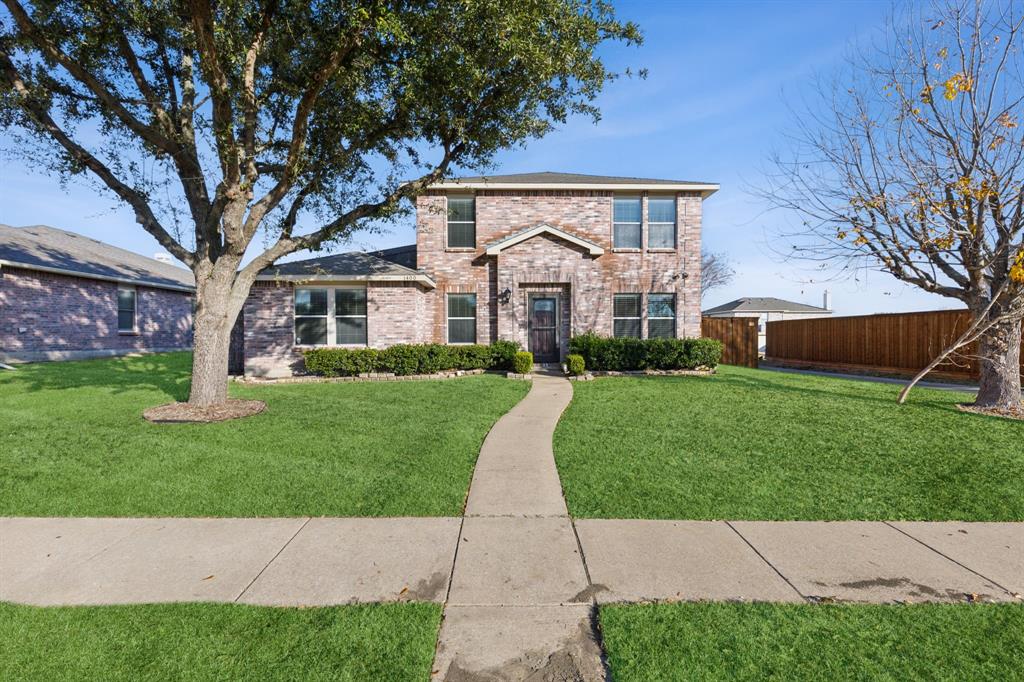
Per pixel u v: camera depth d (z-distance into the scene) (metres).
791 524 4.28
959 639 2.75
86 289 17.86
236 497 4.83
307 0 7.37
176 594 3.18
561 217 15.69
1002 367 8.87
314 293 13.88
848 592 3.23
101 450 6.15
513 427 7.62
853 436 6.94
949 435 6.99
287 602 3.10
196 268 8.76
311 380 12.79
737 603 3.09
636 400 9.70
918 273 9.30
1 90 7.53
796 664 2.55
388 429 7.35
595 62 8.84
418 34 7.86
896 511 4.56
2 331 15.15
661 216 15.89
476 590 3.24
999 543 3.95
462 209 15.75
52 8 7.02
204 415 7.87
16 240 17.45
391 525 4.25
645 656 2.60
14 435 6.71
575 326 15.05
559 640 2.76
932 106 8.60
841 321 17.50
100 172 8.45
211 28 6.92
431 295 15.42
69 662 2.55
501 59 8.02
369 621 2.89
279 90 8.80
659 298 15.81
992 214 8.49
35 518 4.39
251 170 8.27
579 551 3.77
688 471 5.56
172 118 9.16
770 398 9.83
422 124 9.44
